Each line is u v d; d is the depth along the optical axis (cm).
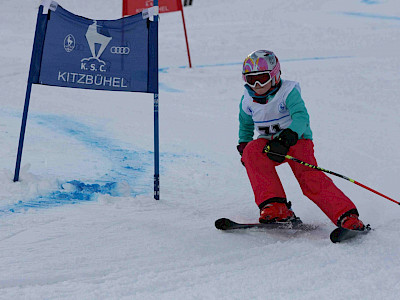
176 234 637
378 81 2172
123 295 461
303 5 4516
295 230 687
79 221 661
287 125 682
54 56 784
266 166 673
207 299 454
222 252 587
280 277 508
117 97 1766
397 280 498
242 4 4644
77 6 4366
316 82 2148
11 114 1351
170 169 989
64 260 537
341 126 1486
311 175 659
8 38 3052
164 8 2445
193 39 3253
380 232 644
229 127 1453
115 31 780
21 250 558
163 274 511
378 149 1232
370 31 3494
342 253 572
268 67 640
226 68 2483
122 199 771
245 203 816
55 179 825
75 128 1265
